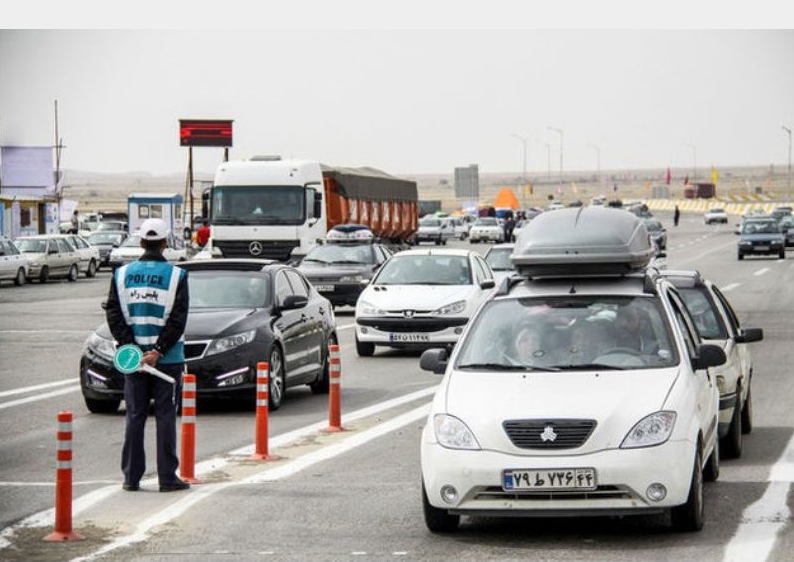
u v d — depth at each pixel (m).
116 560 22.88
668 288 28.78
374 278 64.19
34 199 178.50
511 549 23.39
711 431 27.72
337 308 95.56
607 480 23.27
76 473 32.38
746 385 36.25
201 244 132.00
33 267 135.12
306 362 46.62
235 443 36.59
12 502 28.56
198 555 23.20
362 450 35.31
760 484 29.45
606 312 27.03
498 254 83.75
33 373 56.59
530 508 23.50
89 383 42.69
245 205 102.94
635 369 25.58
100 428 40.25
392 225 163.25
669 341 26.42
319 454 34.66
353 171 148.12
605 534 24.58
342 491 29.41
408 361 60.09
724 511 26.48
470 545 23.77
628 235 28.09
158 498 28.72
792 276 125.94
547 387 24.69
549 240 28.12
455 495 23.80
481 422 23.92
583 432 23.56
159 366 29.53
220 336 41.94
